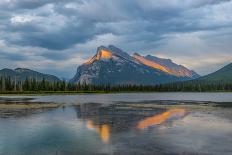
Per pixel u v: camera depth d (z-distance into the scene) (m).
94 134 39.12
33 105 96.38
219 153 28.62
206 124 48.72
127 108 84.56
